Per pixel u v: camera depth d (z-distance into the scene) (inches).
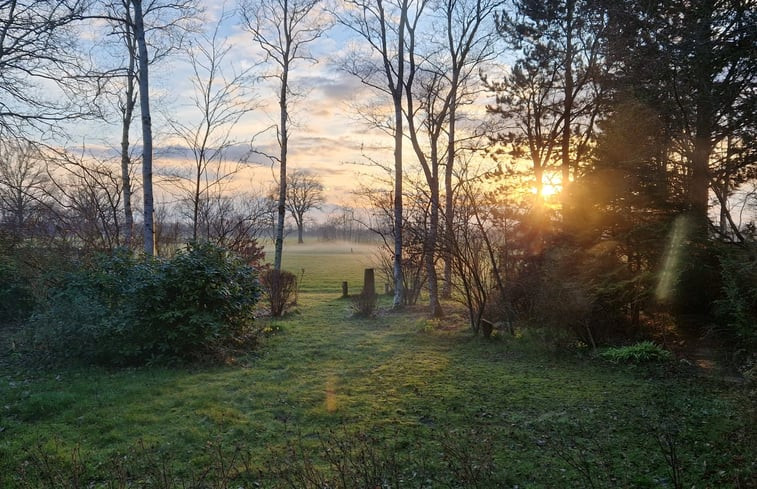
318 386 275.4
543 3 589.9
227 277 359.3
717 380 271.6
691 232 343.6
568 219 442.3
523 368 317.1
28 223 508.1
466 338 410.9
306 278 1119.0
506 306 414.9
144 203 444.8
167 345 313.3
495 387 273.7
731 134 354.6
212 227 689.0
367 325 495.5
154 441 194.7
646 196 375.2
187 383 274.7
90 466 172.7
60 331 307.0
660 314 359.3
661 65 346.6
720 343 304.2
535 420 220.8
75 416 220.5
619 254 390.9
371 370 312.5
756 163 364.5
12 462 174.7
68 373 290.4
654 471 169.3
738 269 289.4
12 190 534.3
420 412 233.3
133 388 259.1
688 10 345.1
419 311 580.4
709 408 227.6
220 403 241.9
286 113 740.0
